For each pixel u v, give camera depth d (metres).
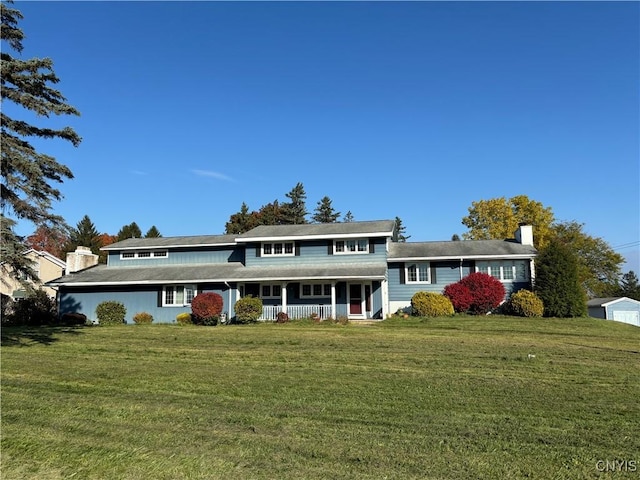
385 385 10.92
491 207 53.59
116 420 8.09
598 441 6.95
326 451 6.50
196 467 5.93
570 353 15.38
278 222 70.94
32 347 17.80
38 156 17.47
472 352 15.60
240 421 8.02
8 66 16.62
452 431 7.43
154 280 29.44
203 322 26.91
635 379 11.55
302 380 11.54
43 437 7.16
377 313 28.44
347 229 30.50
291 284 29.61
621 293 58.94
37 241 41.47
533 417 8.26
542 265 27.72
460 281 29.02
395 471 5.80
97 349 17.19
